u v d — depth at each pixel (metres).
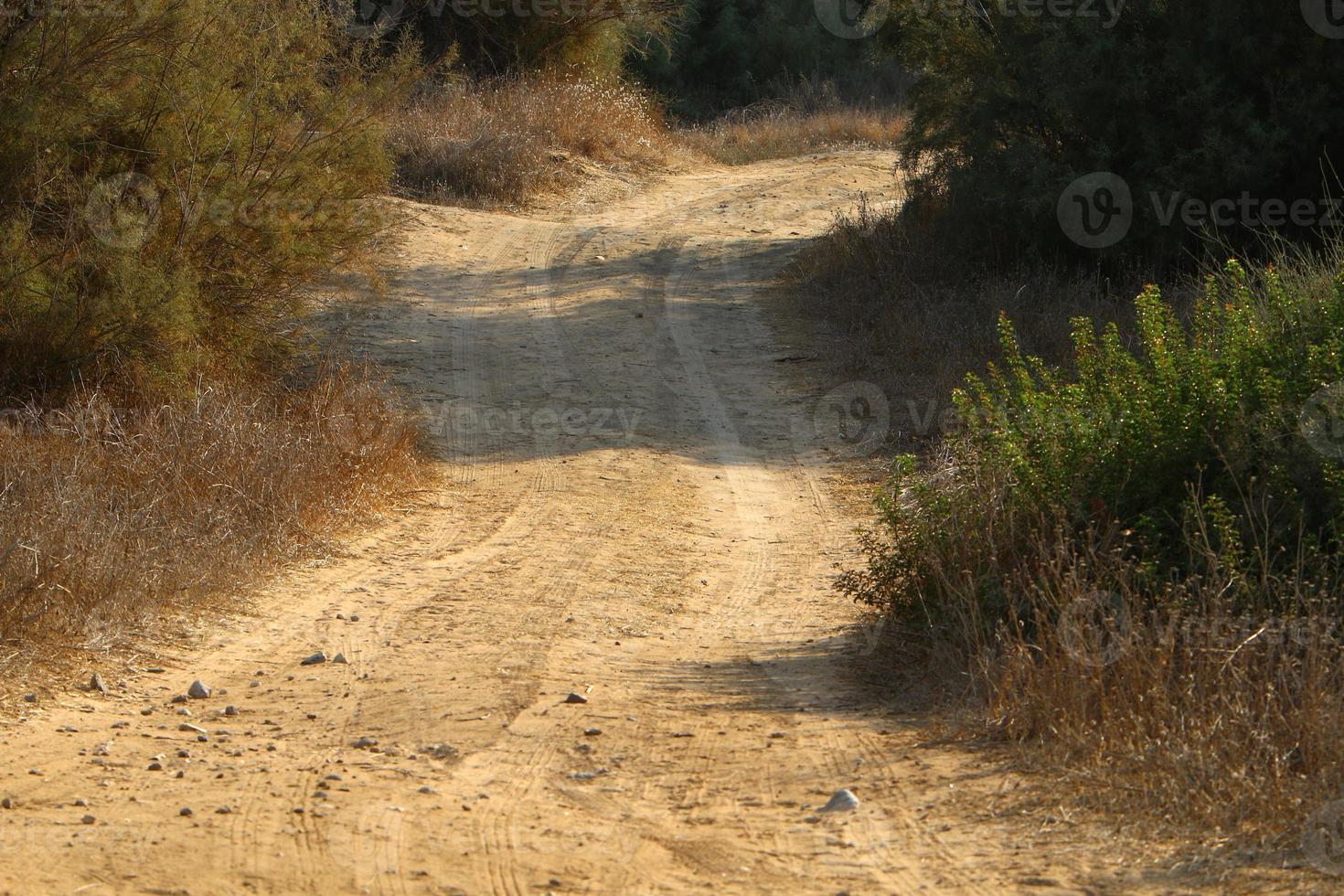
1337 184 26.50
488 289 30.42
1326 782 8.16
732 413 23.31
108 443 16.38
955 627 11.45
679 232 36.81
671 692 11.17
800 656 12.42
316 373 22.05
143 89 19.55
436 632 13.04
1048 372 13.99
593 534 17.09
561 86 48.09
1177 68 26.41
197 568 13.70
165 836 7.80
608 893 7.11
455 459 20.41
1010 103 28.67
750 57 76.56
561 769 9.15
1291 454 11.30
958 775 8.78
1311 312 12.88
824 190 43.25
